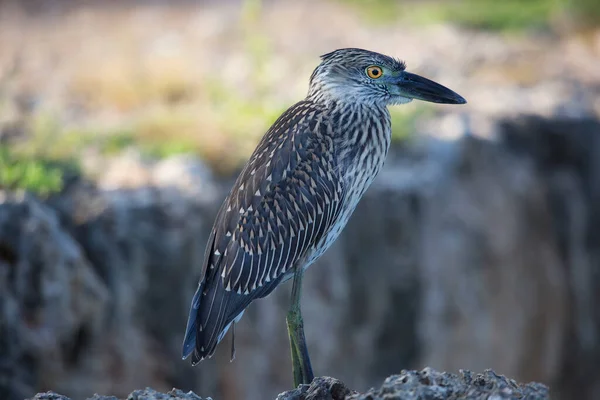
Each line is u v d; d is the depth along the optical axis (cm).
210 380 1454
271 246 820
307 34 2594
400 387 619
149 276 1412
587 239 2134
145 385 1383
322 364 1589
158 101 1981
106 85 2006
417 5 3005
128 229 1416
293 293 838
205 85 2036
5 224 1297
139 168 1551
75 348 1328
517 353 1966
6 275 1277
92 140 1670
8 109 1845
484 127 1977
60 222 1391
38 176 1426
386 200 1670
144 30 2558
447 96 857
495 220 1877
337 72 852
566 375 2162
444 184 1769
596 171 2134
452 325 1770
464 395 607
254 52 2205
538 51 2609
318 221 836
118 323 1373
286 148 830
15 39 2431
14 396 1255
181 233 1441
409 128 1878
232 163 1628
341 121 846
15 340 1262
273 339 1530
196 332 798
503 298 1897
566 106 2191
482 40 2664
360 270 1638
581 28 2855
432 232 1736
